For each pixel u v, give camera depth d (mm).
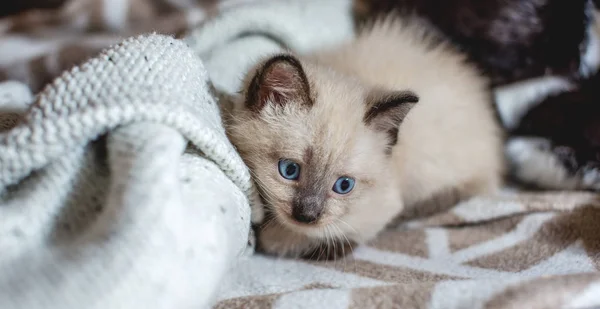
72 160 349
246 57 485
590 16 520
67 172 349
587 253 423
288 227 427
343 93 434
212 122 380
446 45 535
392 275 408
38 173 350
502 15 515
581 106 511
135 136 344
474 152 501
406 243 456
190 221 341
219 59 484
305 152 416
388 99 426
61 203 349
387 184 449
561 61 524
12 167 343
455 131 493
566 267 409
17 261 330
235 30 510
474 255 435
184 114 355
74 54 544
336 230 432
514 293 350
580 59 523
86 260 322
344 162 421
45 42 582
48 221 346
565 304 348
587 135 500
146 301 323
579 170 496
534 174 515
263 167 418
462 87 513
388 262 430
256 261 433
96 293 316
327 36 534
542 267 412
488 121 522
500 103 536
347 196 430
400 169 472
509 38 520
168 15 594
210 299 345
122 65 371
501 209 463
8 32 585
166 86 366
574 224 442
